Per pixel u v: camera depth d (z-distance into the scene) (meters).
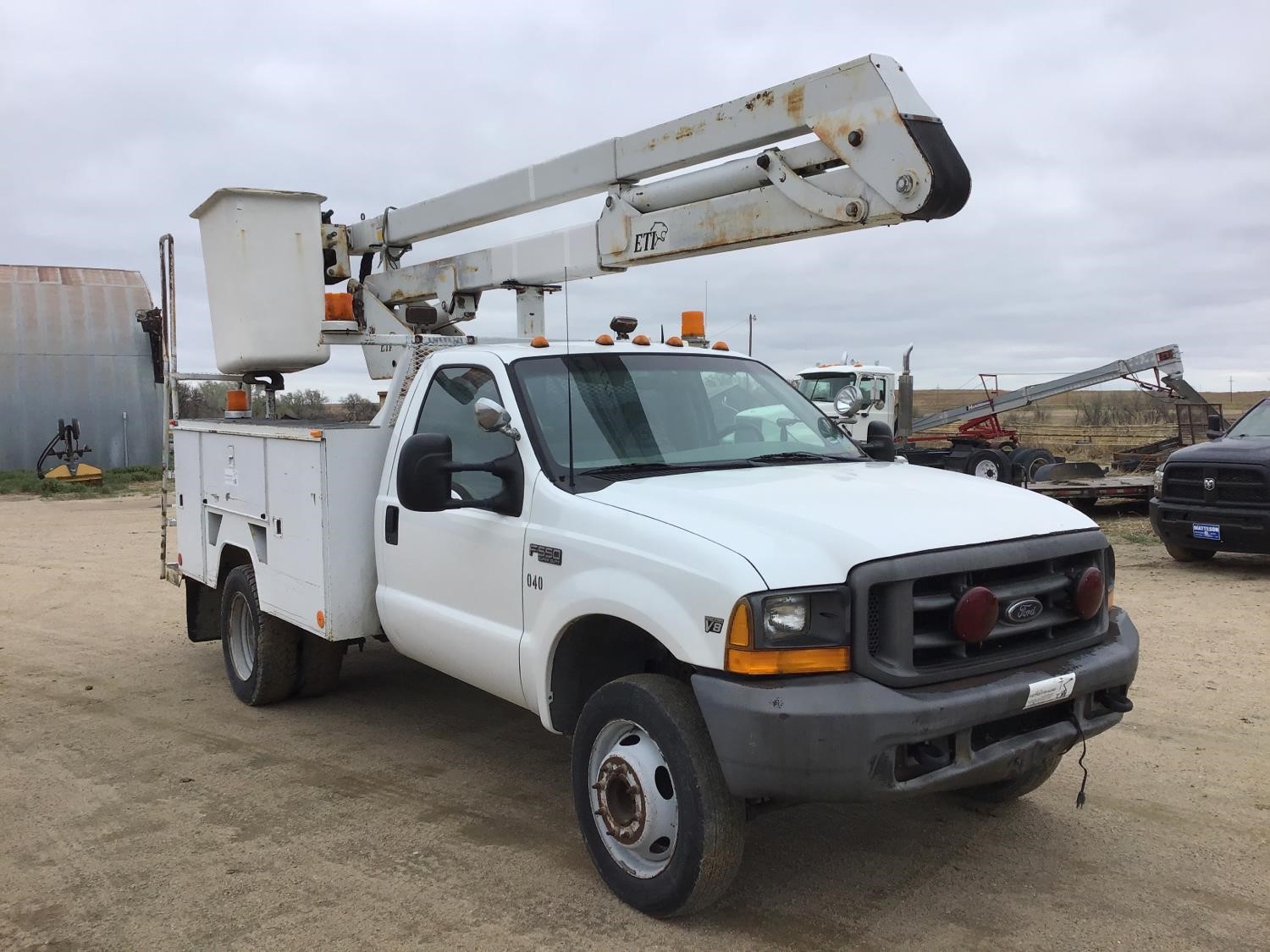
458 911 3.71
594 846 3.85
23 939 3.55
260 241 7.06
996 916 3.64
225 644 6.65
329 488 5.20
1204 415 20.92
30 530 15.27
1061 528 3.79
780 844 4.27
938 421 22.80
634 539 3.61
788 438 4.92
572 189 6.14
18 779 5.12
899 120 4.35
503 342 6.02
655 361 4.95
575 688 4.09
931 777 3.24
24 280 26.09
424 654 4.94
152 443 26.45
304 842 4.32
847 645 3.24
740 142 5.12
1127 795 4.73
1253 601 8.89
